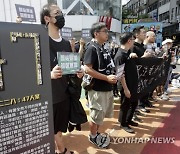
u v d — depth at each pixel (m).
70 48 2.44
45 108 1.56
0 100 1.34
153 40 4.77
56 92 2.27
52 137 1.63
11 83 1.37
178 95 6.45
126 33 3.37
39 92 1.51
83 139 3.46
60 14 2.21
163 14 42.78
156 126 4.08
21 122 1.45
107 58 2.92
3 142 1.39
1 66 1.32
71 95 2.43
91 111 3.03
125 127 3.83
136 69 3.60
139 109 4.88
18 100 1.42
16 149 1.46
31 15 4.78
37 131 1.54
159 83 4.96
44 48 1.49
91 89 2.95
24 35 1.39
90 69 2.79
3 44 1.31
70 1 16.72
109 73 2.94
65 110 2.41
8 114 1.39
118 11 20.42
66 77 2.37
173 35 28.31
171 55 5.71
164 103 5.61
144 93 4.11
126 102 3.67
